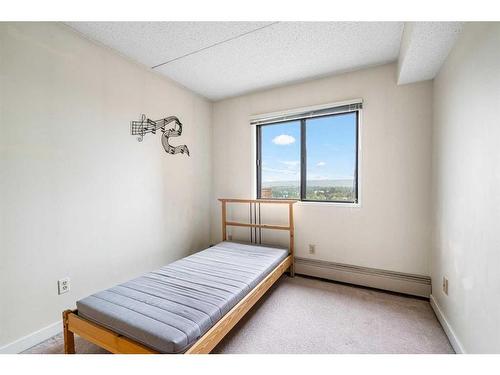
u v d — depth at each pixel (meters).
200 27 1.72
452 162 1.56
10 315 1.42
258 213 2.99
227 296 1.47
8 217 1.41
